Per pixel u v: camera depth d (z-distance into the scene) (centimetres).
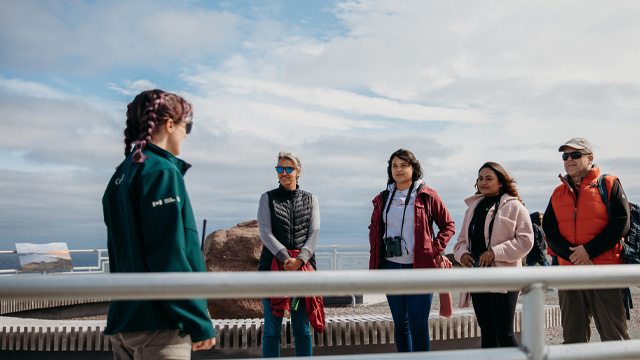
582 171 461
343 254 1318
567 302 470
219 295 149
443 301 462
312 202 494
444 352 162
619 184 452
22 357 548
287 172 486
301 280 151
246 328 531
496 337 445
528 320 163
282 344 531
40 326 550
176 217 212
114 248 227
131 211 212
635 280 169
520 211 460
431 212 462
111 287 147
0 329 550
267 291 150
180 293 148
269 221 479
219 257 773
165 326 205
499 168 471
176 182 217
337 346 548
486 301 448
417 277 156
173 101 238
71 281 147
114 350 224
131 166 221
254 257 774
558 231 478
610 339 440
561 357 163
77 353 541
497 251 445
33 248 1172
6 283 146
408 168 468
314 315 456
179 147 246
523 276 162
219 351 530
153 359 206
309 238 480
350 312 927
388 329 555
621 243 448
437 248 448
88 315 1002
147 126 227
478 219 477
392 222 466
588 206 453
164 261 205
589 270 167
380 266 474
